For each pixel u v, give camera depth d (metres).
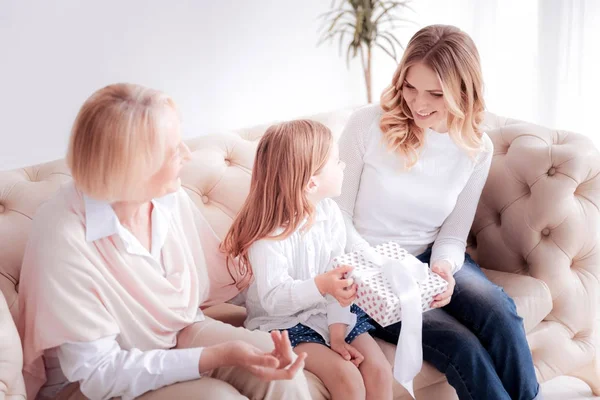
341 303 1.54
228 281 1.73
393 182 1.85
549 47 3.08
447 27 1.75
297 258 1.66
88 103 1.27
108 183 1.27
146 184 1.31
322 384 1.55
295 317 1.65
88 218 1.32
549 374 1.98
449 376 1.65
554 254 1.98
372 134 1.87
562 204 1.94
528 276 2.00
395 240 1.89
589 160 1.96
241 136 2.14
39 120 3.00
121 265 1.36
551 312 2.01
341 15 3.61
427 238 1.93
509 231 2.04
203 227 1.70
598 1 2.93
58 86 3.01
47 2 2.88
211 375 1.42
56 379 1.42
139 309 1.38
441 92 1.71
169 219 1.50
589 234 1.98
